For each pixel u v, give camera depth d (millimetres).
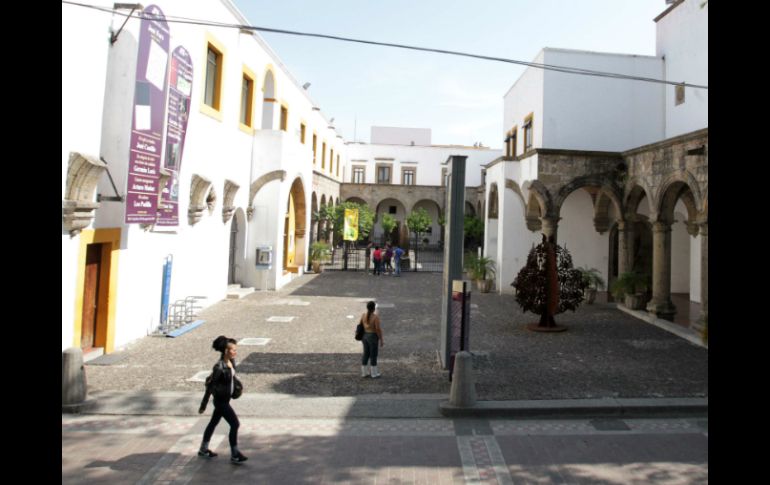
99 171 8617
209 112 14242
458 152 44938
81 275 8906
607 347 10938
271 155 18516
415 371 9117
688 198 14930
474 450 6000
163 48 10297
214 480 5188
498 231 19328
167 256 12273
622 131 17531
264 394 7777
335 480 5230
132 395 7414
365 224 33156
